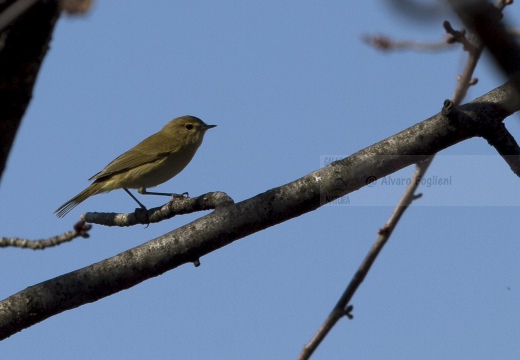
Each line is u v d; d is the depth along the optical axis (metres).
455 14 3.12
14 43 4.85
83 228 8.21
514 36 3.05
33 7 4.81
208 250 8.66
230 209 8.66
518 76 3.14
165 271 8.73
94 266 8.74
